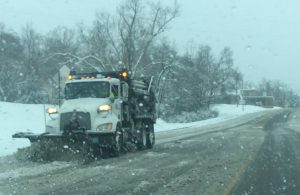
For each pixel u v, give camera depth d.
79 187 9.95
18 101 50.16
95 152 16.19
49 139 14.98
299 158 15.56
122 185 10.23
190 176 11.53
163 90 55.88
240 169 12.77
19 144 19.45
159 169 12.84
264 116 65.62
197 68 66.62
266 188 10.00
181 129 37.91
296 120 51.75
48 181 10.70
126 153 17.72
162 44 53.78
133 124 18.95
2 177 11.23
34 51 56.50
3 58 52.59
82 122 15.97
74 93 17.39
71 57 49.28
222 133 30.67
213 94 74.81
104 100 16.83
